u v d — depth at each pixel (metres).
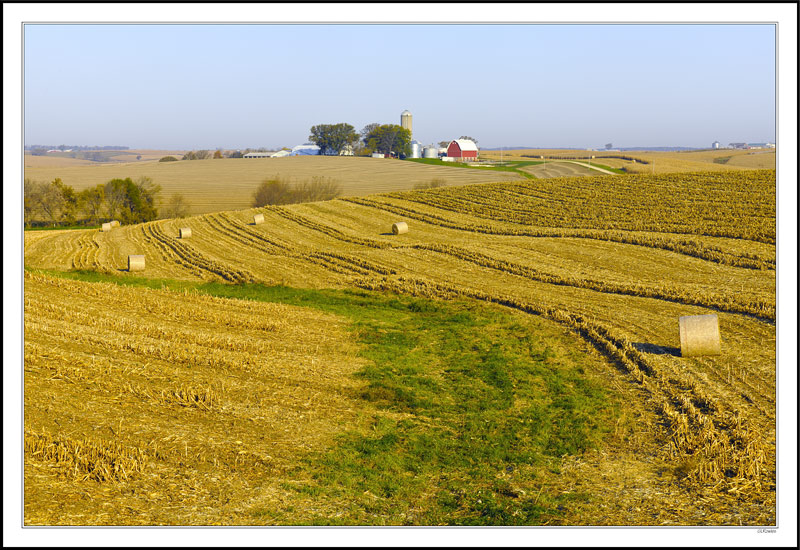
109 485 10.05
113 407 13.23
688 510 9.98
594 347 19.00
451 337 20.73
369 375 16.81
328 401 14.84
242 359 17.44
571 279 27.52
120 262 38.47
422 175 105.44
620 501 10.38
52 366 15.25
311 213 52.12
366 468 11.50
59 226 77.12
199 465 11.02
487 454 12.40
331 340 20.33
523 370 17.28
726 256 28.25
